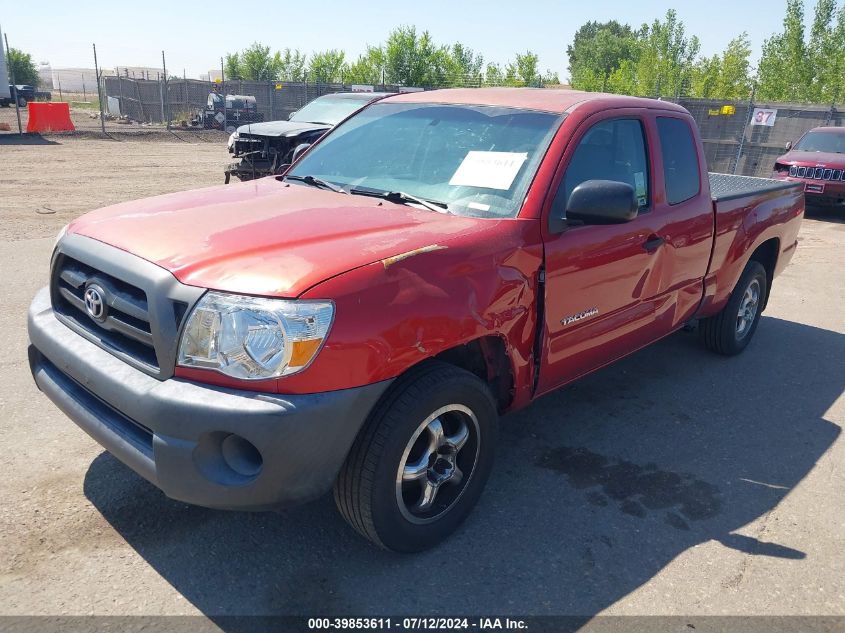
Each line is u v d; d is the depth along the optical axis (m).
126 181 13.94
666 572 2.85
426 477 2.78
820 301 7.32
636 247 3.65
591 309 3.46
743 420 4.34
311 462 2.37
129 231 2.79
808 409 4.56
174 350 2.36
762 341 5.91
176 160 18.12
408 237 2.74
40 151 18.75
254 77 42.44
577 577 2.79
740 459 3.85
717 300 4.82
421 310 2.56
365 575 2.72
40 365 2.99
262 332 2.28
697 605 2.67
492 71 34.62
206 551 2.80
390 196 3.33
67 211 10.40
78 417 2.69
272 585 2.64
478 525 3.09
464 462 2.96
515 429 4.06
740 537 3.12
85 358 2.61
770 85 30.22
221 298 2.32
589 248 3.31
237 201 3.26
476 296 2.76
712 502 3.40
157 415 2.32
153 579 2.63
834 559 3.00
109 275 2.61
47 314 2.99
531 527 3.10
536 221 3.07
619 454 3.82
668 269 4.01
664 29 39.59
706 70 32.88
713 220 4.43
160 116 32.53
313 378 2.32
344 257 2.50
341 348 2.35
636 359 5.33
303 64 42.28
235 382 2.30
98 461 3.39
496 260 2.86
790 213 5.53
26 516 2.94
